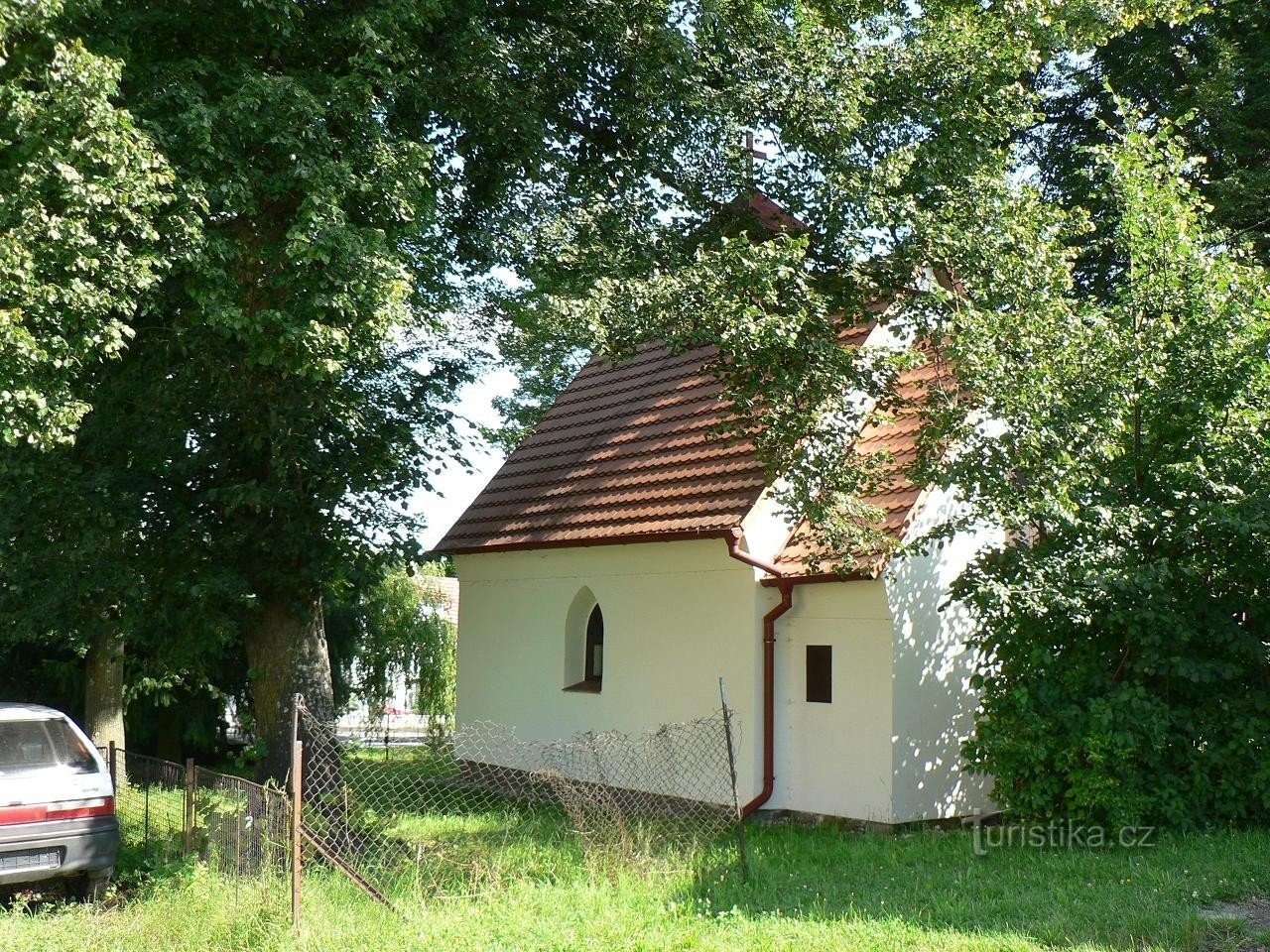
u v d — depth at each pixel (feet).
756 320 38.60
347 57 42.32
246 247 38.52
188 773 36.37
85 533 41.81
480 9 46.09
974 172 46.29
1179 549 40.14
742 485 49.57
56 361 32.99
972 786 46.37
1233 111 72.13
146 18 38.22
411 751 72.38
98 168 32.91
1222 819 38.93
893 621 44.62
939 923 27.94
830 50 47.52
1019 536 43.06
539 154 47.29
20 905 33.06
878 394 41.34
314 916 27.96
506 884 32.30
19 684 68.13
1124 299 42.24
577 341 44.50
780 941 26.43
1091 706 37.65
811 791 47.19
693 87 46.80
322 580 45.06
